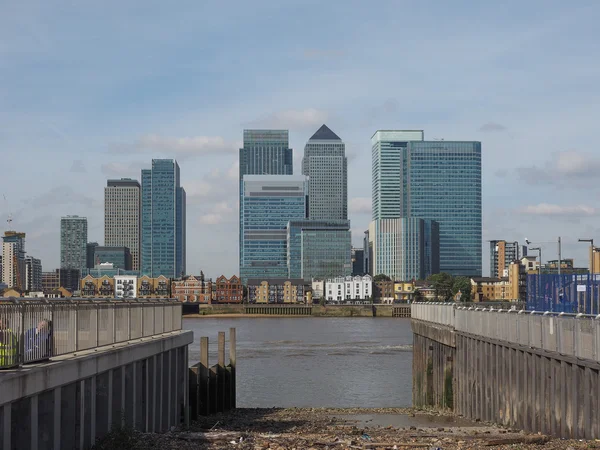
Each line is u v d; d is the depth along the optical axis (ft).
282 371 323.98
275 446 98.02
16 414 72.33
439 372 201.26
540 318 120.06
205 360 181.27
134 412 108.37
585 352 102.12
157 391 125.90
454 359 185.06
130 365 107.55
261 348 459.73
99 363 91.56
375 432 125.70
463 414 174.40
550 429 115.65
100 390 94.99
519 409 130.41
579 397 104.83
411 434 120.88
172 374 139.64
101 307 99.50
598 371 98.02
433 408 202.80
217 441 102.17
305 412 189.88
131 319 114.52
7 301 73.46
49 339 82.43
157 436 103.24
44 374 75.77
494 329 147.64
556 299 179.22
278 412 190.60
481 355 157.48
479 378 159.74
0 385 66.74
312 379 295.28
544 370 118.11
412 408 202.90
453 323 184.75
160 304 135.33
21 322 76.18
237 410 197.06
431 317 212.23
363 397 248.11
